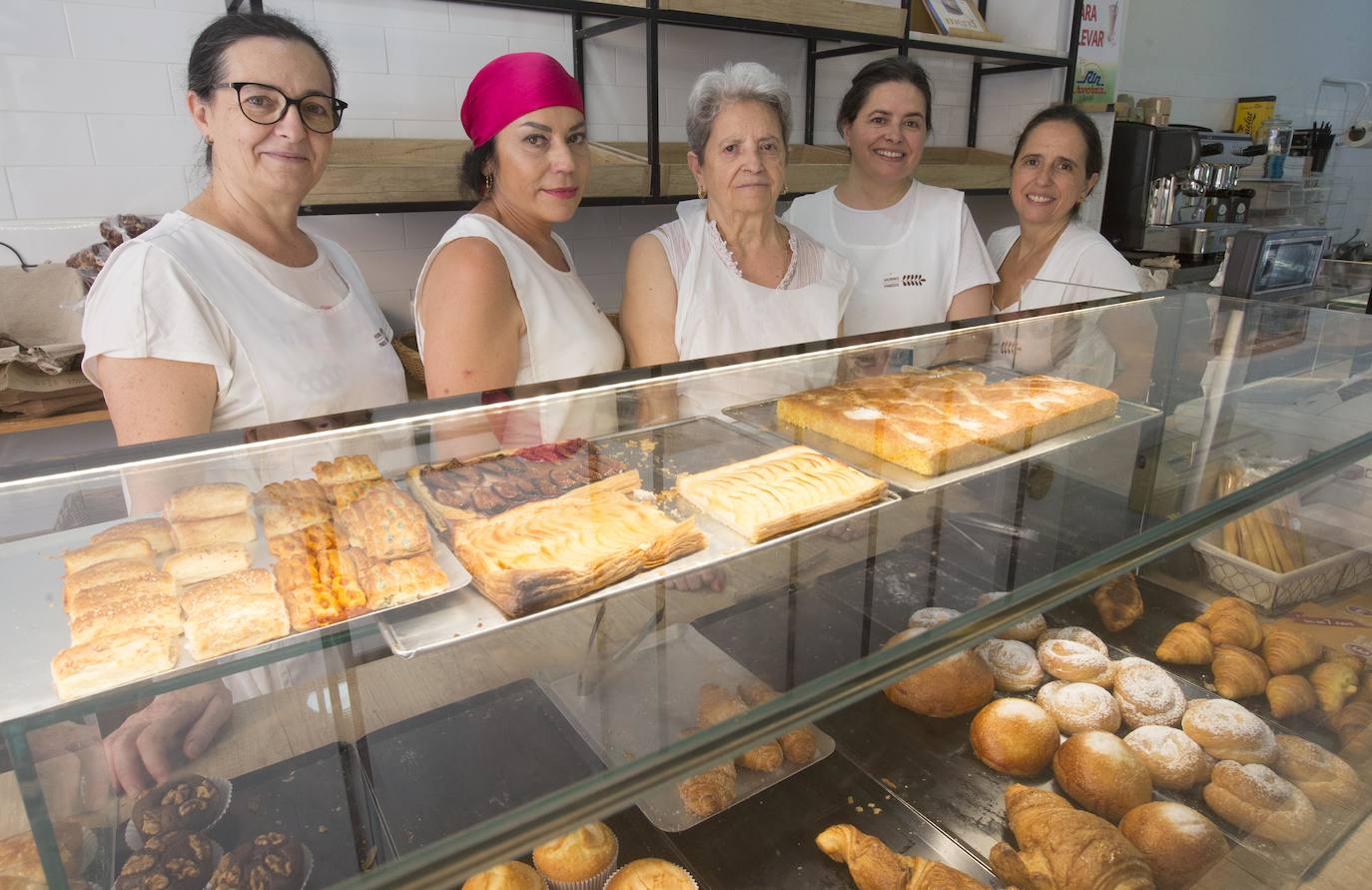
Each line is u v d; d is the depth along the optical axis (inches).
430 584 26.2
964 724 35.3
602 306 129.7
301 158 51.4
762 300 65.6
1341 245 180.7
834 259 70.7
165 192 96.8
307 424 33.9
